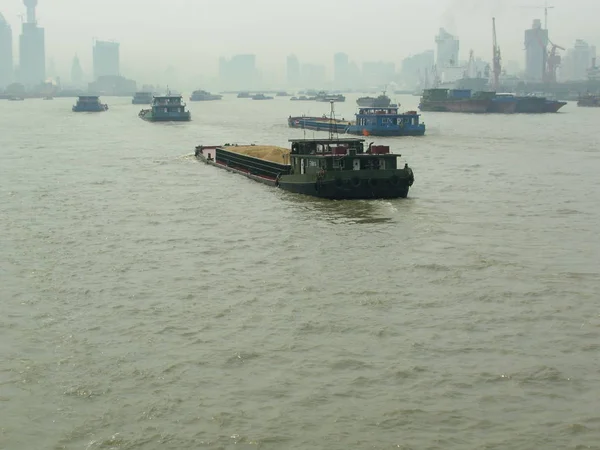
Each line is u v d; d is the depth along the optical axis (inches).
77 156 4030.5
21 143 4896.7
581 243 1883.6
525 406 1008.9
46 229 2076.8
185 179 3063.5
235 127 6939.0
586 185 2849.4
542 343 1211.9
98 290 1503.4
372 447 919.0
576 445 914.1
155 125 7209.6
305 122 6628.9
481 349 1189.7
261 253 1792.6
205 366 1136.8
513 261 1696.6
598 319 1312.7
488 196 2603.3
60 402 1028.5
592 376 1090.7
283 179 2706.7
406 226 2085.4
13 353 1186.0
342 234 1985.7
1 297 1457.9
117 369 1127.6
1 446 922.1
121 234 2012.8
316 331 1270.9
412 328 1280.8
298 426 965.8
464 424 966.4
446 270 1619.1
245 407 1012.5
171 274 1616.6
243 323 1310.3
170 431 956.0
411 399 1031.0
